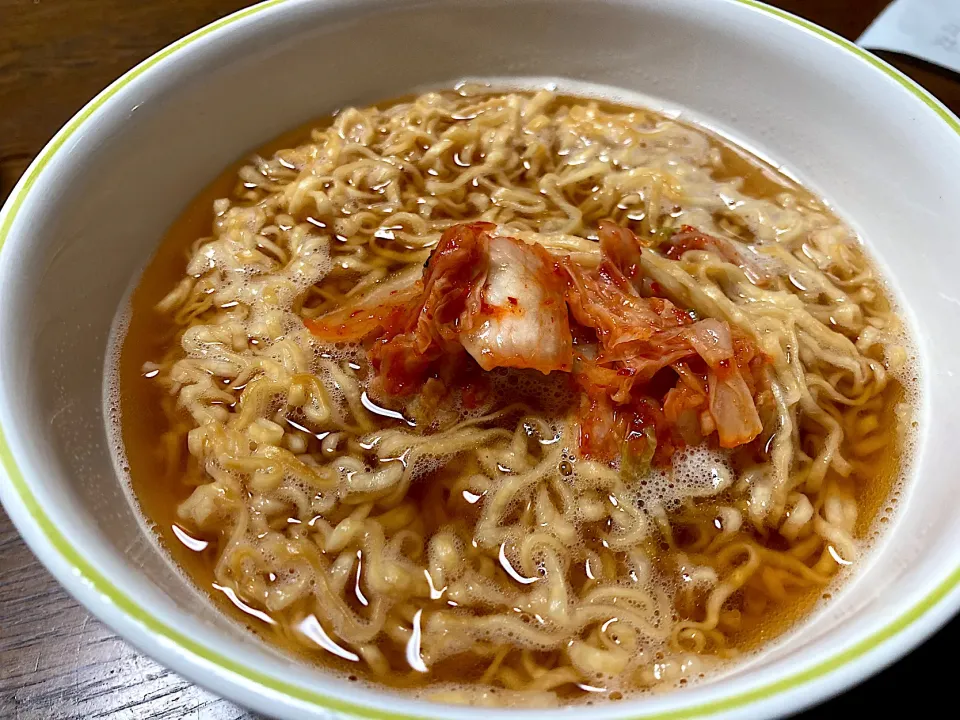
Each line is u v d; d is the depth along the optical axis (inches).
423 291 5.3
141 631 3.5
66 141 5.4
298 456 5.1
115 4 8.8
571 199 6.9
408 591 4.7
